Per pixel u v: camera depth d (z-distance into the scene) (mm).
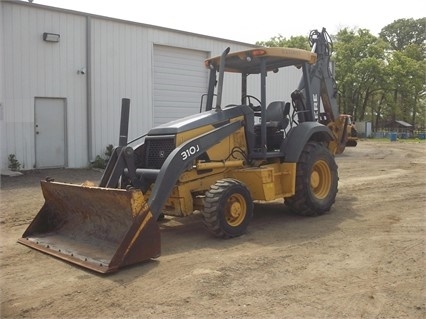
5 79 12953
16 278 4715
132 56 15820
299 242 5941
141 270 4891
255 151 7117
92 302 4102
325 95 9016
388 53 50875
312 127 7305
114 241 5383
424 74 49969
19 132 13297
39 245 5766
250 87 13141
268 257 5293
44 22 13625
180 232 6582
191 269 4898
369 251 5488
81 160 14664
